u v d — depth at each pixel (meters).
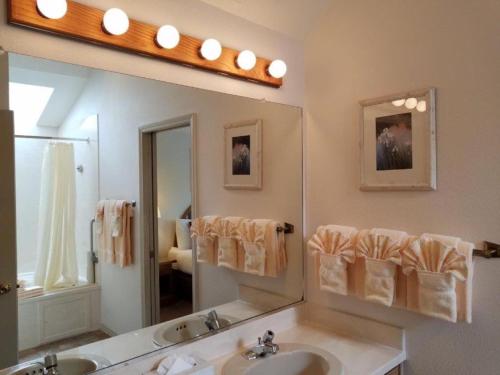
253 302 1.66
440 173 1.39
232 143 1.58
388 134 1.52
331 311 1.75
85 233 1.19
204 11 1.45
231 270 1.58
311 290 1.82
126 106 1.27
